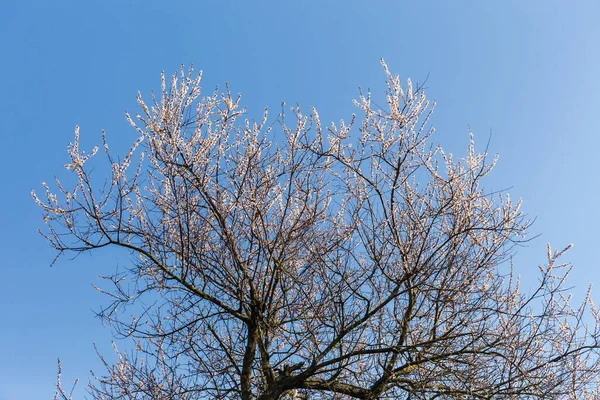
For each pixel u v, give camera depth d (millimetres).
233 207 6512
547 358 7012
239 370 6773
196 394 6660
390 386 6824
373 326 7012
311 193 6699
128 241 6633
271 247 6613
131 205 6738
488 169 7266
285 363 7121
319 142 6852
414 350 6555
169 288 6887
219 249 6637
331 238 6957
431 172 7070
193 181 6301
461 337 6938
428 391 6562
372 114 6820
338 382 6805
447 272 6730
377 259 6656
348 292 6754
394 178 6934
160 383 6859
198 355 6801
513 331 6902
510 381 6438
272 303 7039
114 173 6227
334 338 6883
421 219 7023
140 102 6234
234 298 6789
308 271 6926
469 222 6906
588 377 7195
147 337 6746
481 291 6941
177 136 6277
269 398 6453
